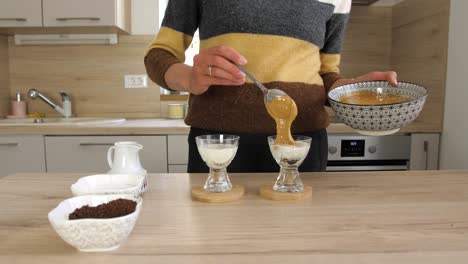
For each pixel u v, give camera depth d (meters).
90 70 2.42
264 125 0.99
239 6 0.97
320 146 1.08
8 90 2.41
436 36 1.98
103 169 1.96
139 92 2.44
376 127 0.84
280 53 0.99
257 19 0.97
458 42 1.82
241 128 1.00
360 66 2.50
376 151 2.00
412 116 0.83
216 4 0.99
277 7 0.98
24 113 2.38
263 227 0.62
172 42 0.99
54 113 2.45
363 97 0.94
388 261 0.50
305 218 0.66
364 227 0.62
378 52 2.50
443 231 0.60
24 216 0.67
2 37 2.32
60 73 2.42
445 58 1.92
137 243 0.56
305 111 1.02
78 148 1.95
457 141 1.84
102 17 2.04
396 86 0.92
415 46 2.19
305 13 1.00
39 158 1.95
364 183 0.89
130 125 1.99
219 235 0.58
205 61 0.75
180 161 1.96
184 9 1.00
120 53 2.41
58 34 2.29
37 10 2.04
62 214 0.57
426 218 0.66
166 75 0.87
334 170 2.03
